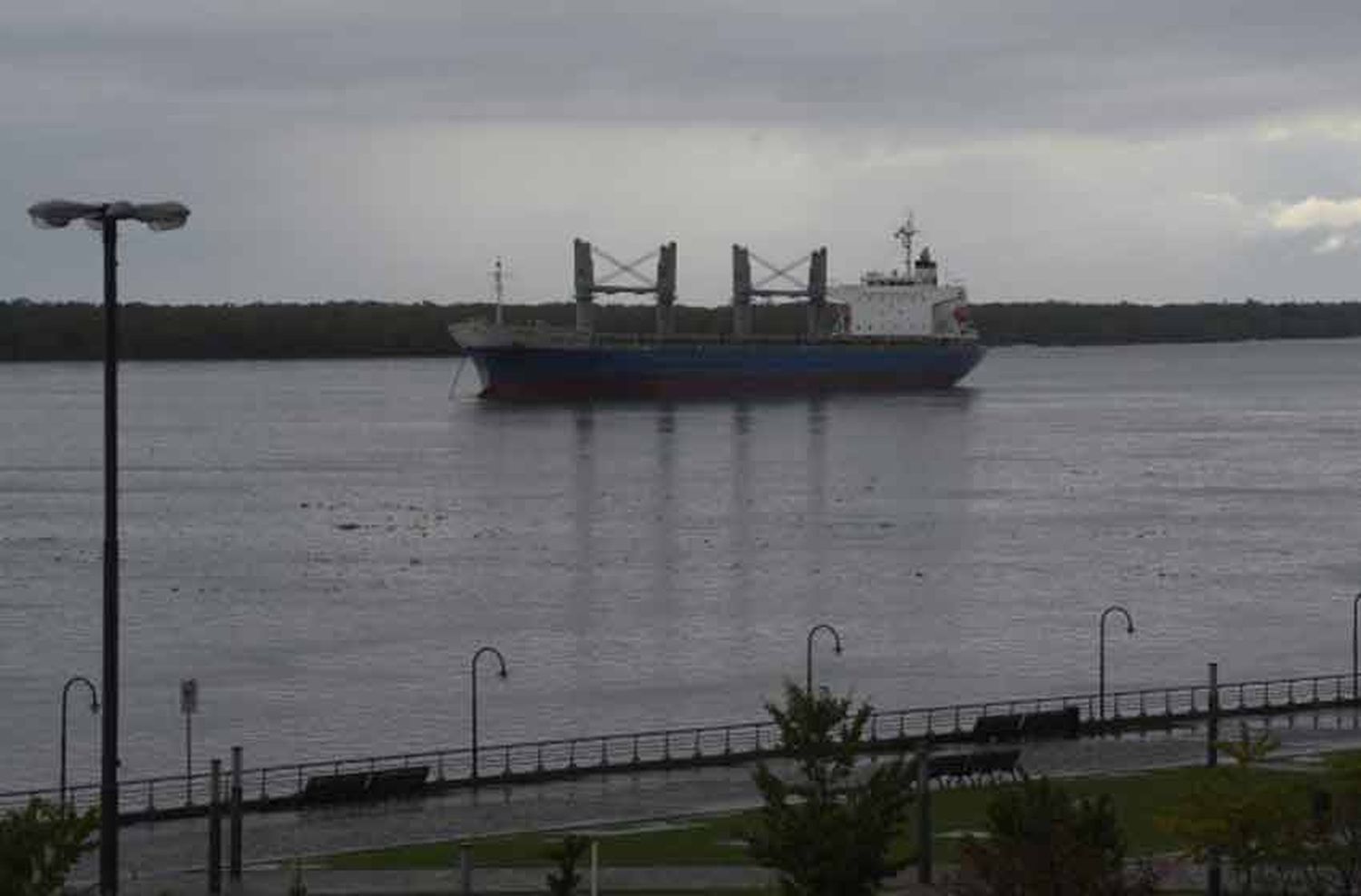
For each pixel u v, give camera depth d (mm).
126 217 50219
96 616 137125
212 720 104312
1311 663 120312
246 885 61219
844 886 49812
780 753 84688
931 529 188375
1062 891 47250
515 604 142750
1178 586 151875
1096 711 102000
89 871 64312
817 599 145000
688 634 130375
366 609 140500
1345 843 55188
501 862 63500
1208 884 55656
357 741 99312
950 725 101750
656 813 72875
